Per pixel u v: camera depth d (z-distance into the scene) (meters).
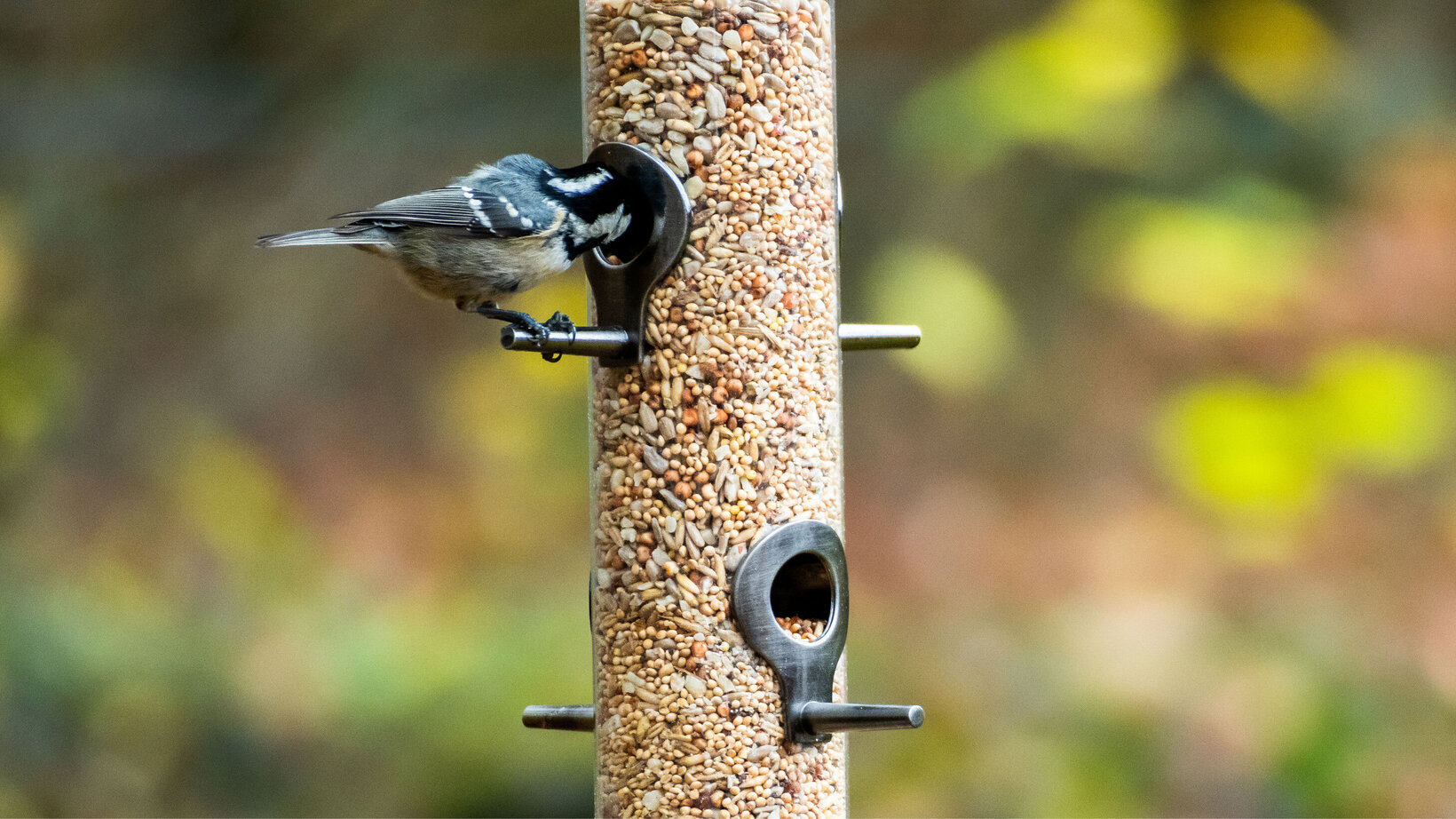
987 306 14.11
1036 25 14.79
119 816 13.21
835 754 6.64
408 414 15.81
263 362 16.33
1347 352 13.86
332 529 14.78
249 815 13.13
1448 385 13.95
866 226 15.49
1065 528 14.16
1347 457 13.86
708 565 6.56
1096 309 14.91
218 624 13.91
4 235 16.36
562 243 6.94
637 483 6.65
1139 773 12.49
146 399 16.16
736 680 6.50
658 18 6.73
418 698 13.24
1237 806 12.34
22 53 17.61
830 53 6.98
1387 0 16.06
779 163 6.74
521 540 14.50
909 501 14.67
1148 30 13.93
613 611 6.67
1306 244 14.22
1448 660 12.85
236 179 17.20
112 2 17.72
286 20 17.55
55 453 15.62
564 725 7.10
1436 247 14.24
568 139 16.78
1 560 14.62
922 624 13.63
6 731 13.40
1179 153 14.87
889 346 7.55
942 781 12.52
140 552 14.91
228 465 15.42
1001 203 15.27
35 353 15.86
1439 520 13.60
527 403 15.23
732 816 6.46
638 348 6.66
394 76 17.20
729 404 6.62
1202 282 13.80
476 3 17.20
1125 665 12.98
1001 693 12.93
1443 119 15.29
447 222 7.23
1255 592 13.47
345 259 16.64
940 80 14.14
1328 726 12.60
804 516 6.69
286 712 13.34
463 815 12.96
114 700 13.57
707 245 6.66
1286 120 15.11
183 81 17.52
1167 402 14.17
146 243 16.92
